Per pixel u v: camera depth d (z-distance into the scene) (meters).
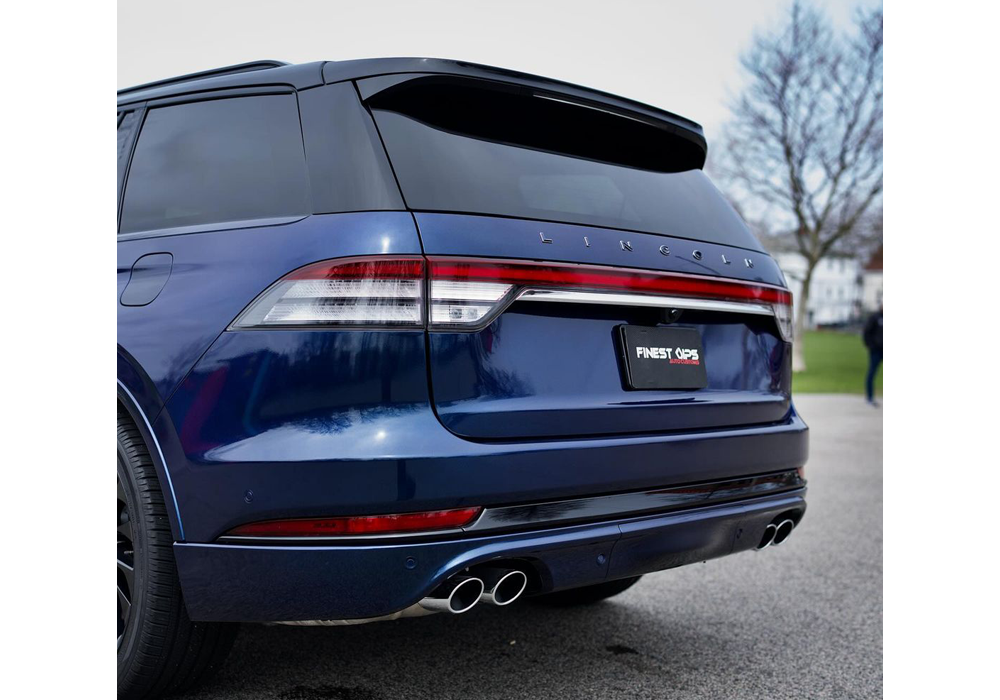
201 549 2.23
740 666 3.07
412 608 2.13
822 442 10.23
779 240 27.42
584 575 2.34
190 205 2.59
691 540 2.55
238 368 2.21
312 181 2.34
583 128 2.72
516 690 2.78
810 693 2.84
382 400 2.12
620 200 2.66
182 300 2.37
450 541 2.12
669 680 2.91
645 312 2.55
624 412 2.43
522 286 2.27
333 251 2.19
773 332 2.97
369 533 2.09
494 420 2.20
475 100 2.47
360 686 2.76
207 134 2.67
